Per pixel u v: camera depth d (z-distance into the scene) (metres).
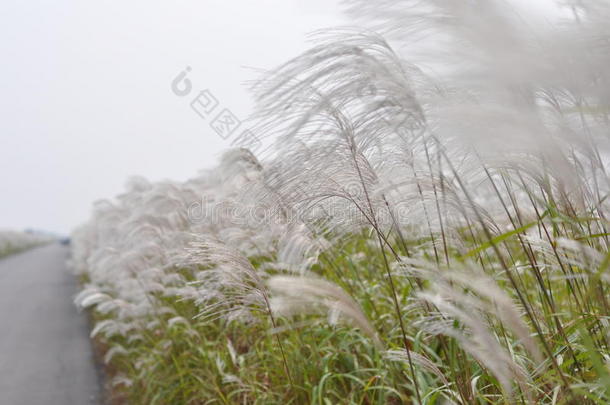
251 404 3.80
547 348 1.65
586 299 1.89
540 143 1.39
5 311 11.48
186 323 4.74
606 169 1.55
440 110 1.49
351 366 3.21
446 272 1.66
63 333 8.80
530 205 2.33
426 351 2.57
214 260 2.76
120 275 6.75
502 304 1.52
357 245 3.94
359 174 1.98
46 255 38.34
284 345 3.57
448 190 1.87
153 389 4.98
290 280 2.01
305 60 1.60
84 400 5.46
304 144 1.80
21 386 6.00
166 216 5.77
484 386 2.23
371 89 1.68
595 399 1.50
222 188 3.86
